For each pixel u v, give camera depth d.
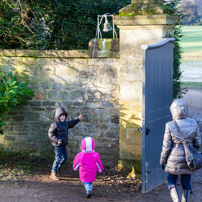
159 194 5.76
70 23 10.02
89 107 6.99
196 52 52.78
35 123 7.37
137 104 6.55
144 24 6.21
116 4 10.84
